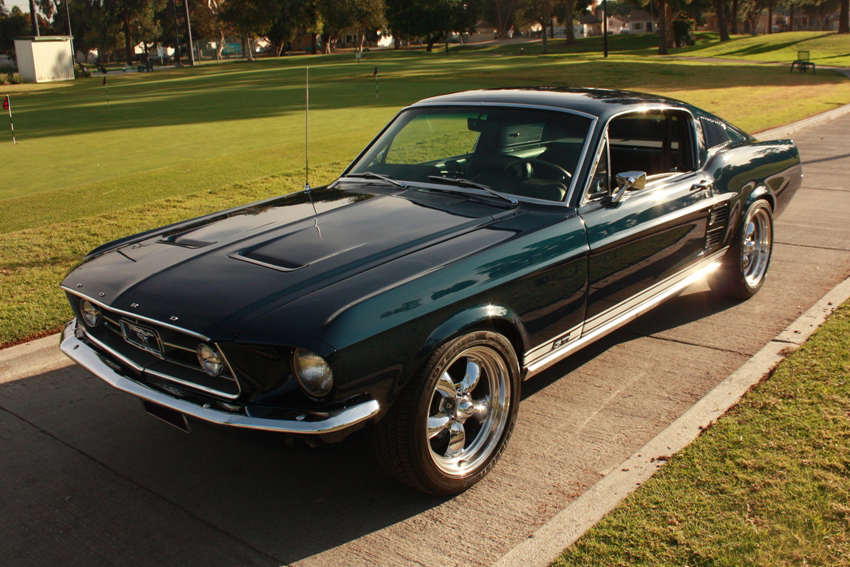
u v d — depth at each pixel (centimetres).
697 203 436
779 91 2403
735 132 528
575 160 367
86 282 316
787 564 242
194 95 2878
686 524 266
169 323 270
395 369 266
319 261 298
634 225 380
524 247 319
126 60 11219
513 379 318
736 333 468
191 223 377
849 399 351
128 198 873
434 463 288
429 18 8819
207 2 10256
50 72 5003
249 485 316
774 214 547
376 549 269
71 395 404
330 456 341
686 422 342
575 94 420
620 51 7431
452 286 286
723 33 7819
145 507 300
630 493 288
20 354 444
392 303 267
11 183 1041
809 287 552
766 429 329
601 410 371
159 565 263
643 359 433
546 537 266
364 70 4591
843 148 1220
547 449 334
